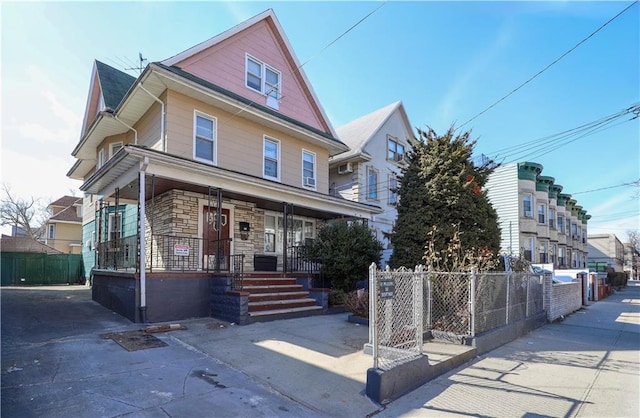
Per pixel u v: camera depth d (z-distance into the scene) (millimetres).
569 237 32438
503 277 8133
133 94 10844
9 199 34156
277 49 14188
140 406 3871
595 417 4105
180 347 6148
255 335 7133
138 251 8195
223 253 11617
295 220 14945
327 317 9359
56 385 4301
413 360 4945
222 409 3928
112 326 7391
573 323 10883
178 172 8945
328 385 4746
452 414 4090
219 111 11750
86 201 19266
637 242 54219
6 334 6500
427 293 7223
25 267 18469
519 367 5926
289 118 13828
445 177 9219
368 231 12086
